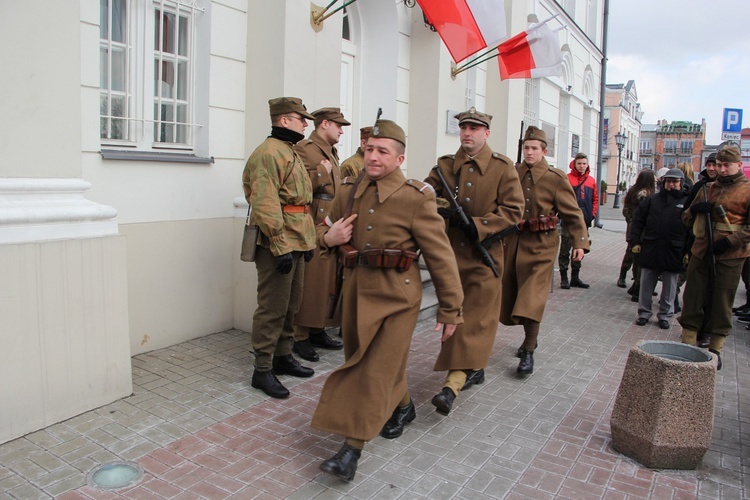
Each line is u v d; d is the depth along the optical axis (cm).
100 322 384
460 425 399
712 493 328
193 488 307
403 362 346
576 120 1706
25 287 341
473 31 648
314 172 503
